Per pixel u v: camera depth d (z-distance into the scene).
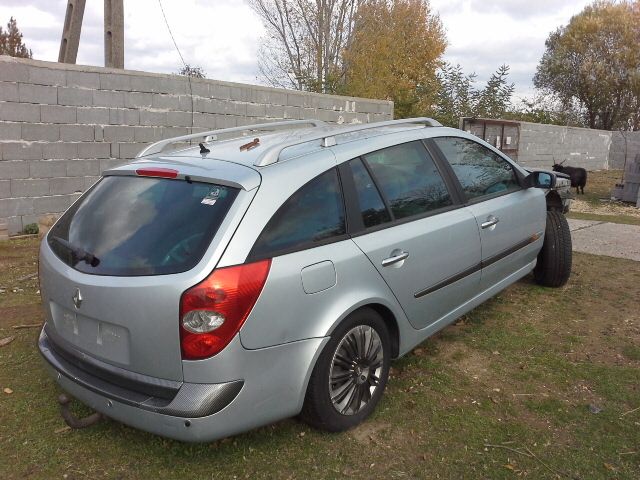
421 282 3.43
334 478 2.69
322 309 2.77
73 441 2.97
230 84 9.51
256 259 2.55
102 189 3.15
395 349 3.39
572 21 39.44
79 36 9.30
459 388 3.54
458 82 19.16
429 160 3.79
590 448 2.93
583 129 22.64
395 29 27.89
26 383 3.57
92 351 2.71
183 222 2.64
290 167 2.88
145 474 2.72
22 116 7.32
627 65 36.31
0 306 4.89
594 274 6.04
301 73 23.12
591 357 3.99
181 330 2.40
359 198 3.14
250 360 2.51
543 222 4.99
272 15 24.20
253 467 2.76
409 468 2.77
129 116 8.31
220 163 2.93
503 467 2.78
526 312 4.86
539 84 40.44
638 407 3.33
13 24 32.03
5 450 2.88
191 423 2.42
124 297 2.49
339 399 2.97
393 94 21.53
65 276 2.76
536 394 3.47
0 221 7.35
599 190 15.99
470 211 3.93
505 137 17.47
